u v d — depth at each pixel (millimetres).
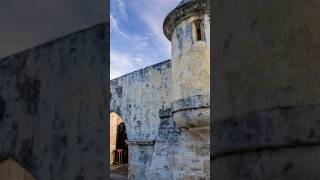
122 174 14508
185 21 8062
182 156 8578
